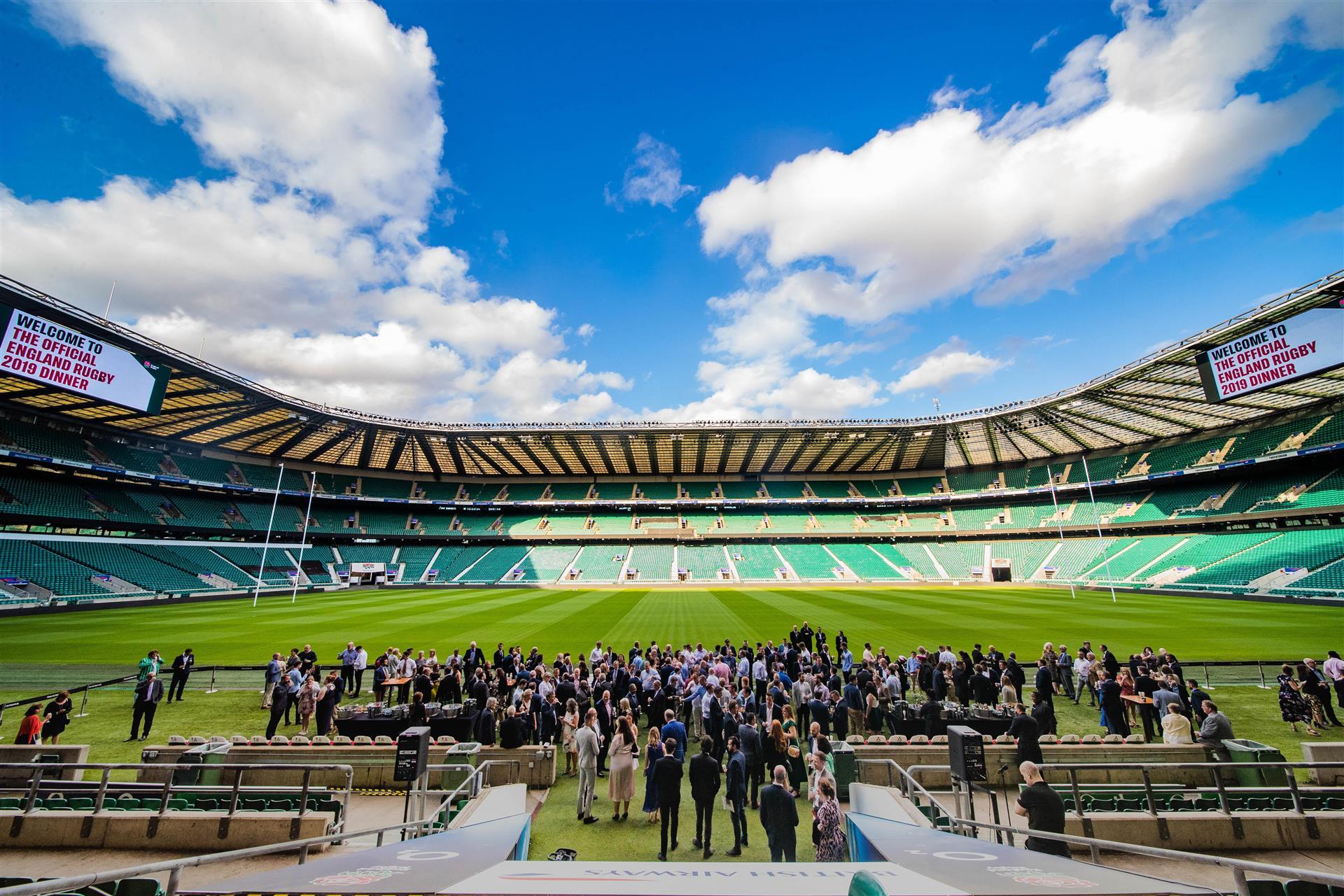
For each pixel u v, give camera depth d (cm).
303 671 1385
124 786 688
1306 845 655
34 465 4141
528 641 2294
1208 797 754
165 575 4122
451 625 2719
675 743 727
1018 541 5641
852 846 553
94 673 1791
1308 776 830
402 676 1493
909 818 664
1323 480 4050
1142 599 3597
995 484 6456
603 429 5775
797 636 1870
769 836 616
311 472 6216
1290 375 3022
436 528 6425
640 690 1262
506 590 4906
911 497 6569
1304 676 1255
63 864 627
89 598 3491
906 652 2016
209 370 3856
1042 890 265
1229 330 3244
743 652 1514
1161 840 657
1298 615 2709
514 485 7150
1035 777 532
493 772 952
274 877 278
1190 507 4691
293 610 3362
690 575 5550
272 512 4744
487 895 255
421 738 711
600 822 812
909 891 261
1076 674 1577
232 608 3528
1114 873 302
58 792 702
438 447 6069
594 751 841
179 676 1486
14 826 671
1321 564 3400
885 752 922
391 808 829
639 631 2511
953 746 700
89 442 4528
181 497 5144
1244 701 1404
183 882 618
